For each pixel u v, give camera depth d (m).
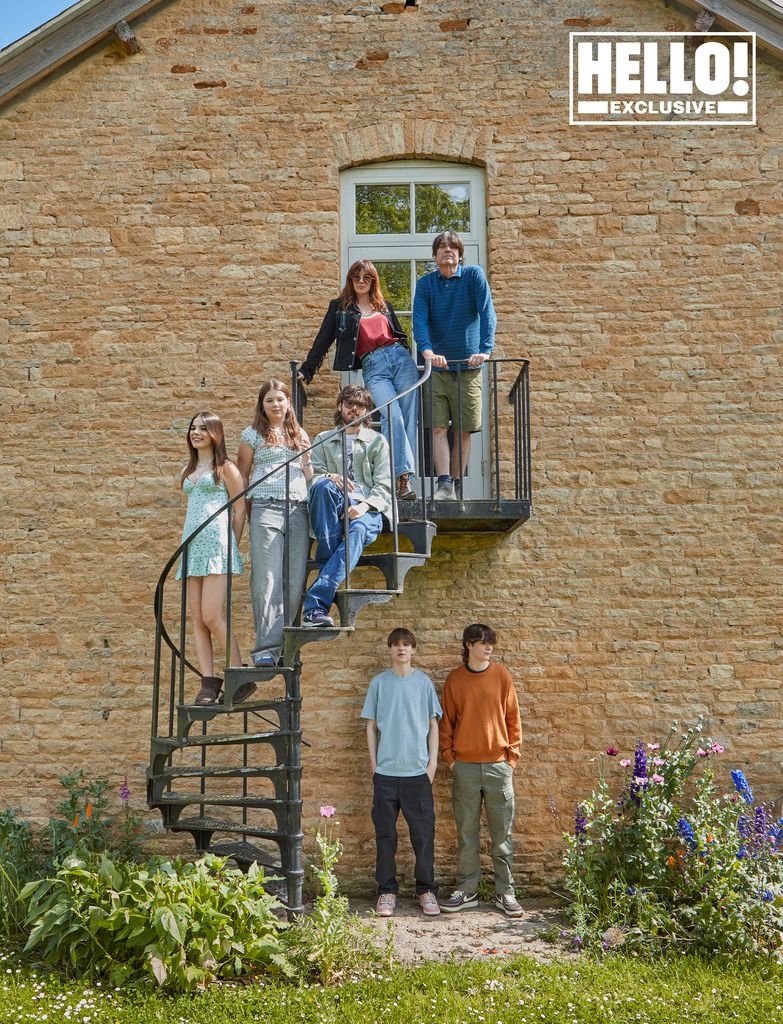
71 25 6.42
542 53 6.58
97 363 6.38
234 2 6.62
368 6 6.62
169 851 6.03
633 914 5.18
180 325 6.39
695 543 6.24
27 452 6.32
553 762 6.07
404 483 5.44
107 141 6.53
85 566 6.24
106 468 6.30
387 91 6.56
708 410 6.32
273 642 4.95
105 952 4.46
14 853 5.62
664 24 6.59
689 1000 4.22
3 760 6.09
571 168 6.49
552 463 6.29
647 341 6.36
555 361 6.35
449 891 5.91
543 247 6.43
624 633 6.18
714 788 6.04
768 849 5.34
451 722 5.89
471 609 6.20
